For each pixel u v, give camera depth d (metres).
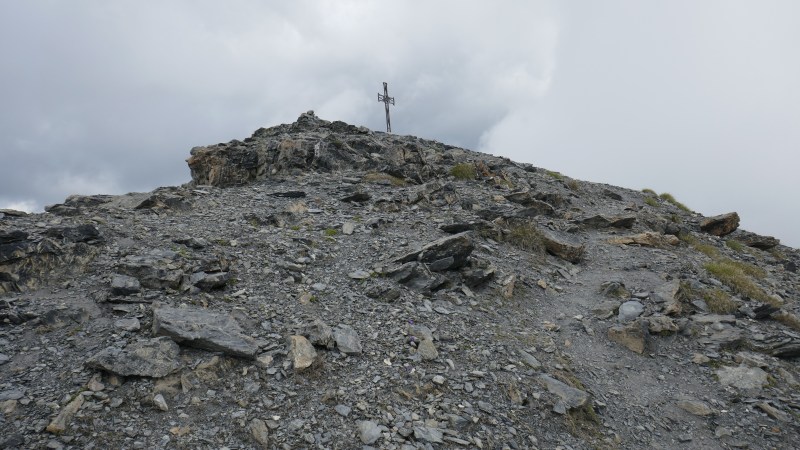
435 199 26.00
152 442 8.81
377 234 20.03
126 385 9.90
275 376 10.84
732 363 15.05
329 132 37.84
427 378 11.61
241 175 30.56
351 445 9.34
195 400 9.89
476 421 10.57
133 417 9.27
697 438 12.02
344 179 28.84
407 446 9.41
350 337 12.56
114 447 8.59
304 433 9.48
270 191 25.73
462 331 14.10
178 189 24.53
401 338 13.00
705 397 13.60
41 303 11.98
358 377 11.30
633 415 12.55
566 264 21.61
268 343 11.78
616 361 14.84
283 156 31.39
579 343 15.45
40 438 8.46
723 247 30.95
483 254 19.89
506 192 29.31
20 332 11.00
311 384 10.84
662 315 17.05
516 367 12.90
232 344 11.17
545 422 11.21
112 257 14.45
